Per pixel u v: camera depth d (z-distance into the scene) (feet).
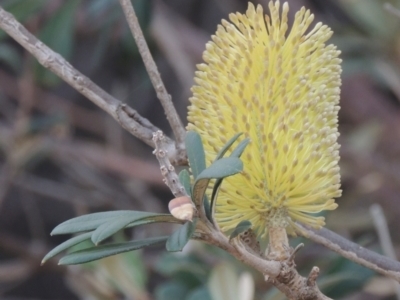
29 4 3.43
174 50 4.71
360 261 1.91
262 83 1.69
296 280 1.66
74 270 3.45
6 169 4.17
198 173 1.59
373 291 3.45
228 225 1.72
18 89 4.87
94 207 5.02
